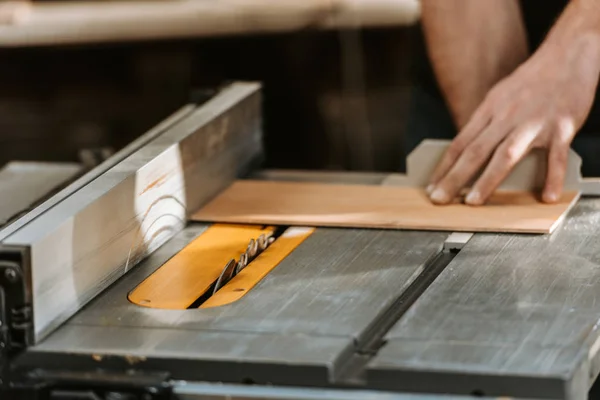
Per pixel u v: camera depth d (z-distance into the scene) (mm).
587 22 1997
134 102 4289
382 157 4520
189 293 1521
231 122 2010
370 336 1372
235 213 1835
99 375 1302
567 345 1293
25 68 4195
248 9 3764
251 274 1572
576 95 1936
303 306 1445
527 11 2338
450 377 1230
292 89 4449
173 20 3656
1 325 1350
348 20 3955
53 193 1896
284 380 1271
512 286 1490
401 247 1661
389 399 1231
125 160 1678
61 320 1422
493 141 1885
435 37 2268
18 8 3688
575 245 1648
